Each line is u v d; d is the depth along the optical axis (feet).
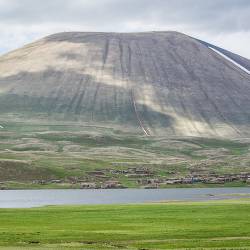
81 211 569.23
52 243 334.85
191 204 636.48
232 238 353.72
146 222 453.58
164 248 312.09
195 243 329.52
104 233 379.14
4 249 306.76
